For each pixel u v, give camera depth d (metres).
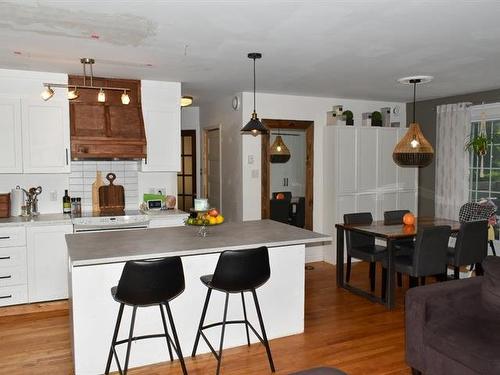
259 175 6.06
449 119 6.24
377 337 3.62
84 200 5.04
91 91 4.73
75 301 2.89
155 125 4.97
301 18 2.83
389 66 4.25
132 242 3.27
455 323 2.70
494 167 5.84
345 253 6.16
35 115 4.46
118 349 3.02
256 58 3.87
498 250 5.80
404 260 4.39
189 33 3.15
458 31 3.13
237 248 3.15
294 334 3.66
